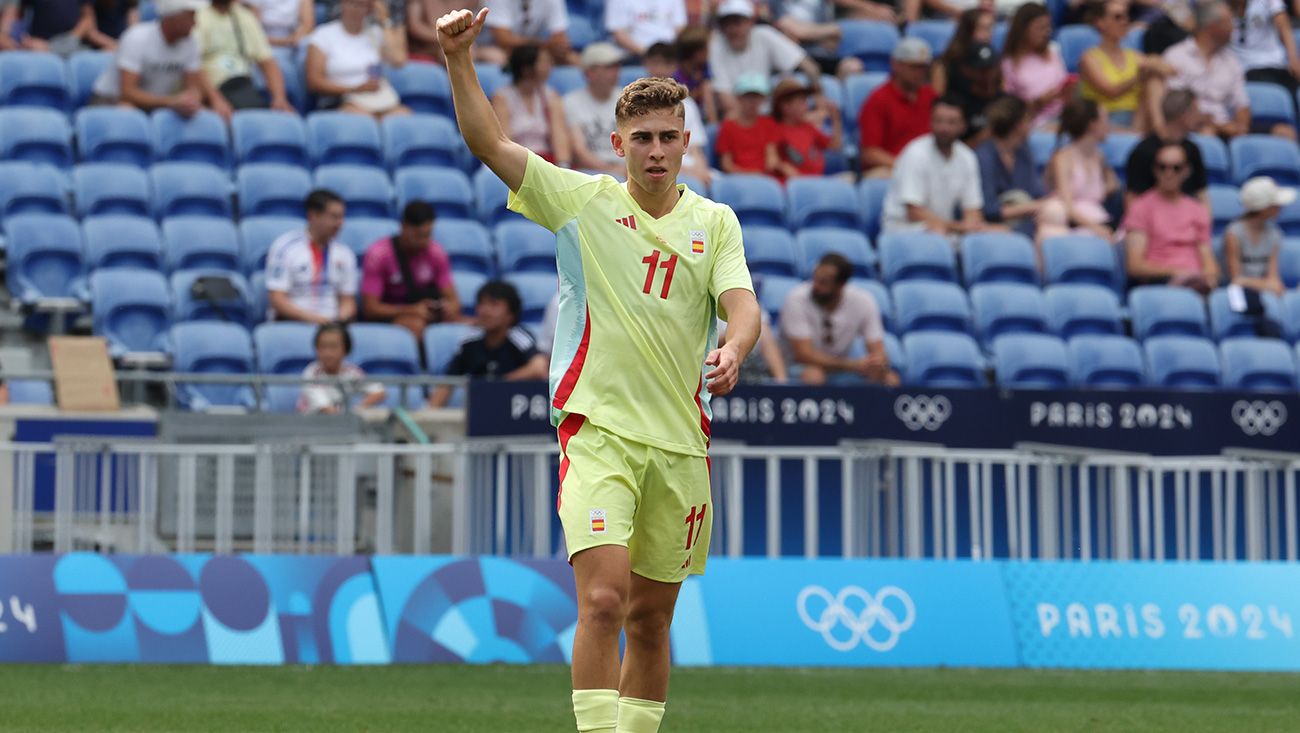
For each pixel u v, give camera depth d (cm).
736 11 5819
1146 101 6097
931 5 6675
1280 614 3838
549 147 5372
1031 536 4062
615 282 1728
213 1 5434
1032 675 3572
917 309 5041
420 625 3566
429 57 5912
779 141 5631
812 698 3080
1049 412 4231
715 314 1802
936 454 3956
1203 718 2852
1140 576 3831
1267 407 4325
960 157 5400
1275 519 4119
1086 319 5153
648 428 1712
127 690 3012
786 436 4103
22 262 4716
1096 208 5559
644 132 1714
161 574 3516
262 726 2530
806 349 4575
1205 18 6241
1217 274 5441
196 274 4709
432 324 4706
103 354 4050
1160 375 5053
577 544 1670
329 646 3528
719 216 1777
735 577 3694
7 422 3947
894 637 3709
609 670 1653
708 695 3100
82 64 5447
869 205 5562
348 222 5022
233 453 3803
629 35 5981
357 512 3850
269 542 3797
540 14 5872
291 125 5341
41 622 3450
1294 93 6588
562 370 1733
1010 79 5984
